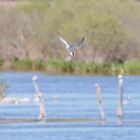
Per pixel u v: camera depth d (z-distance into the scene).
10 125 62.09
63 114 67.62
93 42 111.44
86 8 115.69
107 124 62.88
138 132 59.88
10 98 77.31
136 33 119.00
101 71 112.75
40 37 117.88
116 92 88.88
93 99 80.94
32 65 118.25
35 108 71.25
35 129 60.62
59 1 119.62
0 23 122.94
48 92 88.06
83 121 64.00
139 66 112.38
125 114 68.31
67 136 58.22
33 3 127.00
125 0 122.44
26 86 93.25
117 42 114.44
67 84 98.06
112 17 113.19
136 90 92.31
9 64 119.31
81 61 115.44
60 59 117.12
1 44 122.81
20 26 122.00
